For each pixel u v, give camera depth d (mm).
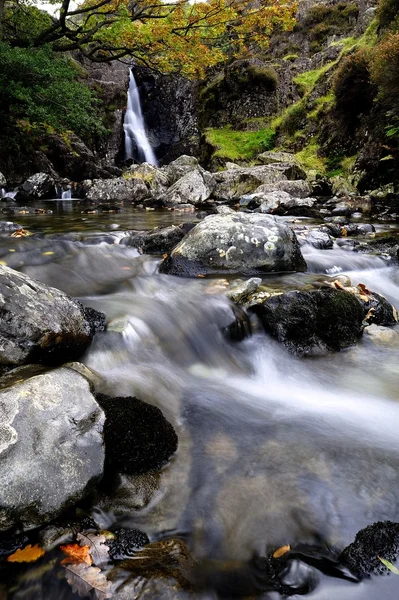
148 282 4207
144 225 7602
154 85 22844
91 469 1686
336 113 15547
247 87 19719
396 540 1608
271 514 1771
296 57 20656
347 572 1515
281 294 3576
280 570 1533
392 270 5430
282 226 4738
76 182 14508
